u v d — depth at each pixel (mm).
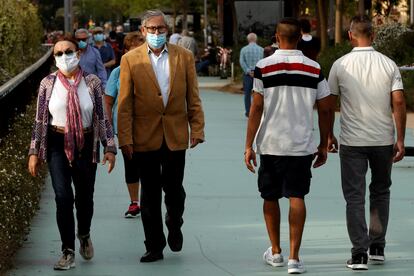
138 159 13375
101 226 15797
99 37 31922
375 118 13008
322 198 18312
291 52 12742
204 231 15430
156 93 13234
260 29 74125
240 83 52531
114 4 120750
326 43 54125
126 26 118500
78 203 13156
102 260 13531
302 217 12750
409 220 16328
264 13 74375
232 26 74938
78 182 13031
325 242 14688
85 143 12859
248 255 13875
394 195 18656
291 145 12617
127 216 16406
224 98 44094
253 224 15938
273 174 12883
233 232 15367
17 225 13883
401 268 13156
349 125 13070
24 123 20266
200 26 104375
